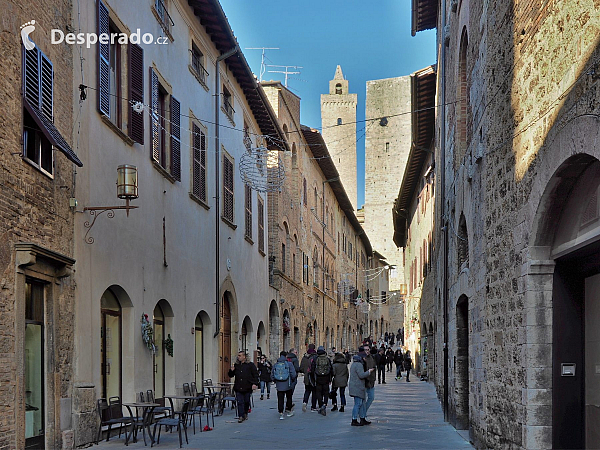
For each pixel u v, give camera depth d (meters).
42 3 11.84
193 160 20.95
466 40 15.21
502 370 10.30
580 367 8.57
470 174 13.28
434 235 26.34
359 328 71.25
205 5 21.28
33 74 11.29
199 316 22.09
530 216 8.66
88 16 13.91
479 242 12.35
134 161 16.09
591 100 6.55
